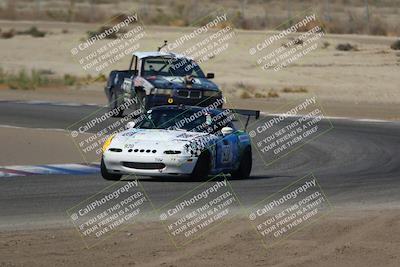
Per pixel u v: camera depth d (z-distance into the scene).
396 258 29.45
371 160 59.03
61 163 53.00
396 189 45.22
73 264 27.64
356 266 28.44
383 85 117.31
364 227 34.25
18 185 43.00
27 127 71.06
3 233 31.86
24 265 27.27
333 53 143.25
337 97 106.25
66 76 119.31
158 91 70.75
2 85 112.31
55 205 37.56
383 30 182.50
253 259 28.97
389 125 80.25
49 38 160.88
